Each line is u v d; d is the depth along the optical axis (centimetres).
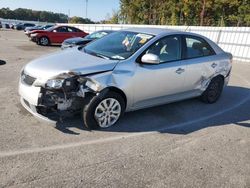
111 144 423
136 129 486
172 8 3903
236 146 459
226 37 1781
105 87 447
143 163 379
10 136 417
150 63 487
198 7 3553
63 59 476
